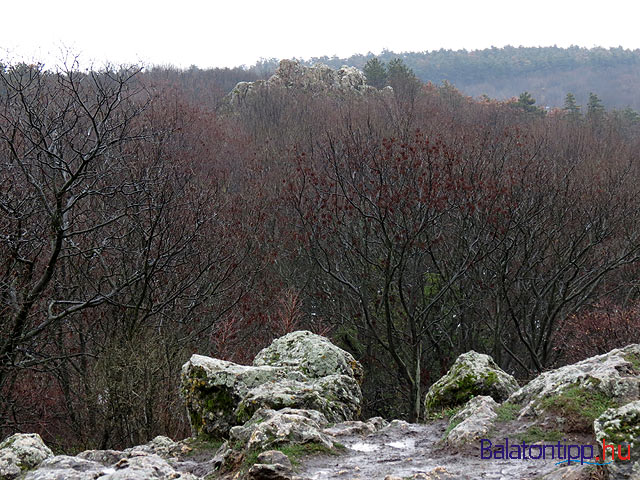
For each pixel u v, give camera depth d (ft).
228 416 32.40
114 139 52.24
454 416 25.39
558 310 68.28
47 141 57.98
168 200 53.42
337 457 22.26
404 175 64.54
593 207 73.67
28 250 51.01
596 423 16.39
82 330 57.62
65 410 51.24
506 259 66.28
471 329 77.51
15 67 50.39
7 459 23.41
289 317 70.69
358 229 75.36
